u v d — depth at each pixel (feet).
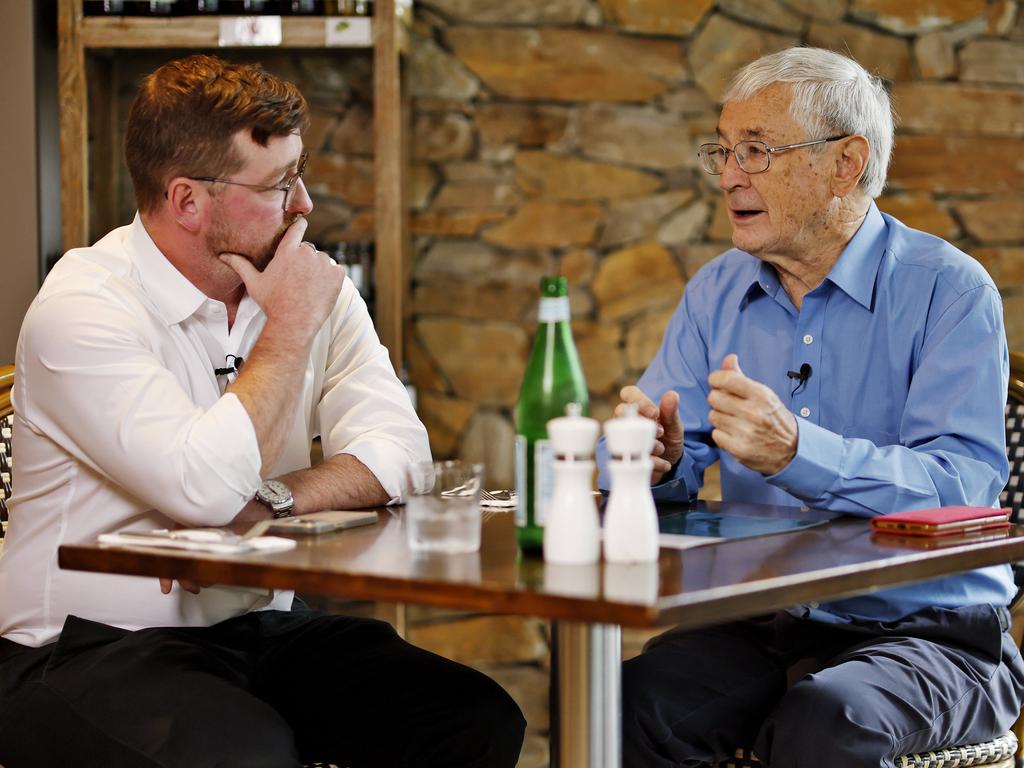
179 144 13.67
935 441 14.11
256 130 13.74
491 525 12.64
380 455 14.29
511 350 28.12
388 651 14.34
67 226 23.79
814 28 27.63
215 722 11.92
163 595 13.60
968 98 27.73
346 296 16.02
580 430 10.10
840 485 13.11
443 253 28.12
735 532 12.07
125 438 12.57
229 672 13.12
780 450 12.94
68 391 12.89
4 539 14.28
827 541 11.74
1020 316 28.02
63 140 23.66
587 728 10.64
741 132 15.10
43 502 13.67
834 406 15.39
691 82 27.73
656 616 8.68
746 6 27.58
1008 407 16.60
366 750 13.87
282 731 12.21
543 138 27.81
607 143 27.81
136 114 14.01
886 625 14.25
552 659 11.25
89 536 13.53
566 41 27.58
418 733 13.67
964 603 14.34
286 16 23.76
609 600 8.80
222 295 14.55
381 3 23.67
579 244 27.96
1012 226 27.96
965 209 27.96
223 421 12.63
